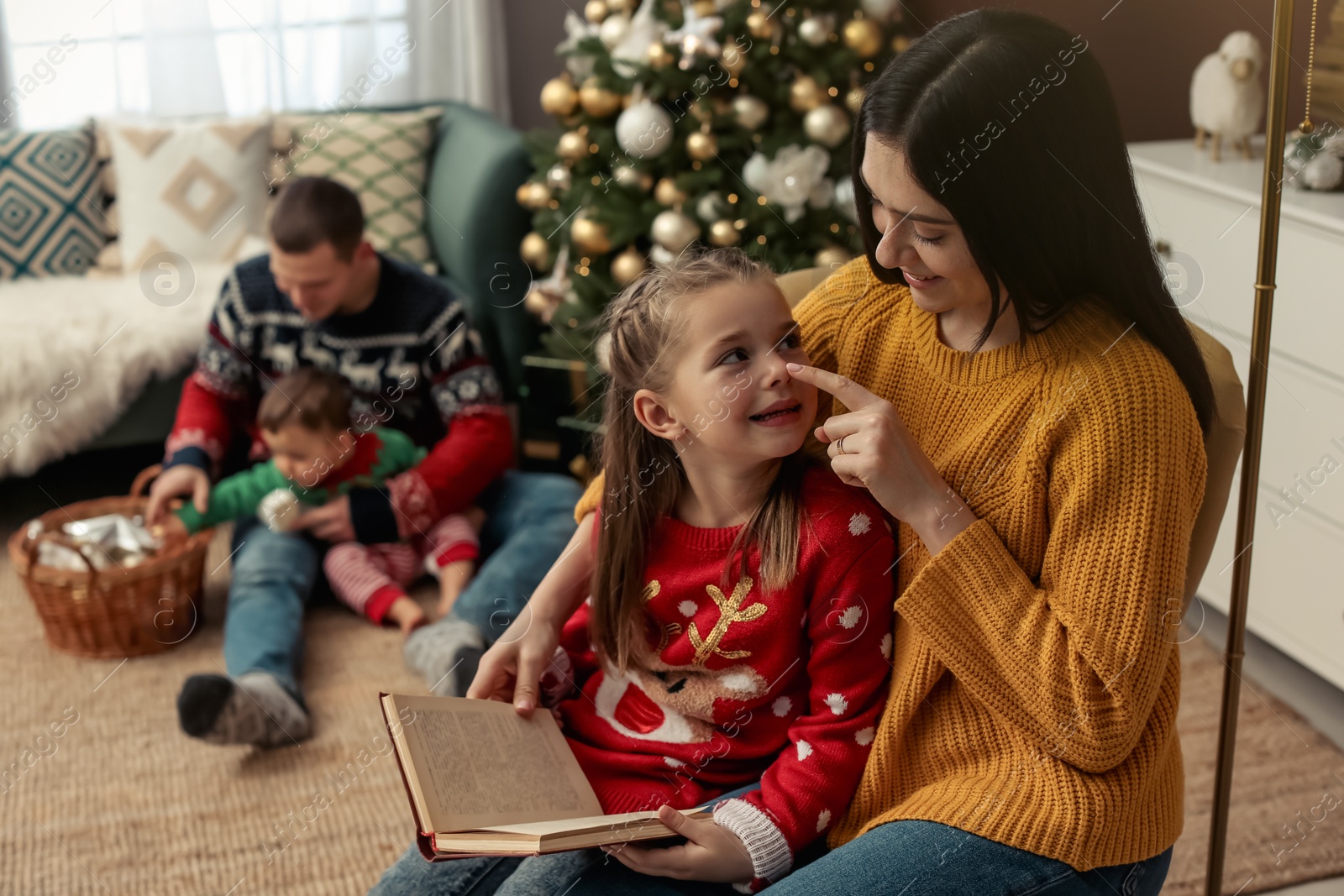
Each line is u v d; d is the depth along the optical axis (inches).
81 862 58.6
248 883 57.2
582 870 34.3
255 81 130.6
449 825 31.1
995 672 32.5
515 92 141.6
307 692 73.7
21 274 111.0
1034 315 33.0
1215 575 78.2
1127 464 31.5
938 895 30.2
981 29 31.2
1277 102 37.5
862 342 39.2
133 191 113.2
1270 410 71.8
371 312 80.8
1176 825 33.9
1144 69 89.0
